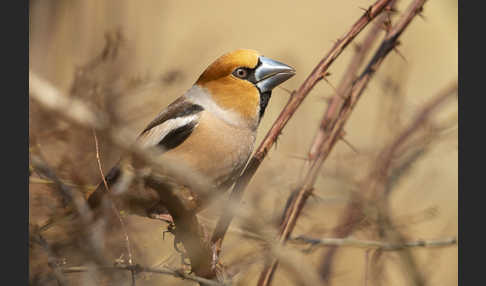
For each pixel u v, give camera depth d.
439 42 13.93
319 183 9.56
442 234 10.65
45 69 11.27
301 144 10.83
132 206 8.38
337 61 15.93
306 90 7.76
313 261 9.90
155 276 8.98
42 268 6.97
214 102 9.83
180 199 7.04
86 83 9.20
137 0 12.51
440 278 10.49
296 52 18.27
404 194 10.73
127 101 9.68
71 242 7.01
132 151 5.23
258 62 9.84
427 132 9.86
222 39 16.72
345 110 8.12
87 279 6.59
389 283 9.61
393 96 10.51
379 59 8.10
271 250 6.84
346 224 9.22
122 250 8.19
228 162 9.91
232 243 8.38
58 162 7.79
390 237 8.96
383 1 7.66
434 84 13.62
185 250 8.12
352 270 10.00
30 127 7.30
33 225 6.90
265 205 9.42
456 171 11.38
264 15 19.88
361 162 9.84
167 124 9.77
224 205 6.03
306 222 10.21
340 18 19.16
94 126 4.81
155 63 12.52
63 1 11.75
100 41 11.75
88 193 7.71
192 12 18.84
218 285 7.23
